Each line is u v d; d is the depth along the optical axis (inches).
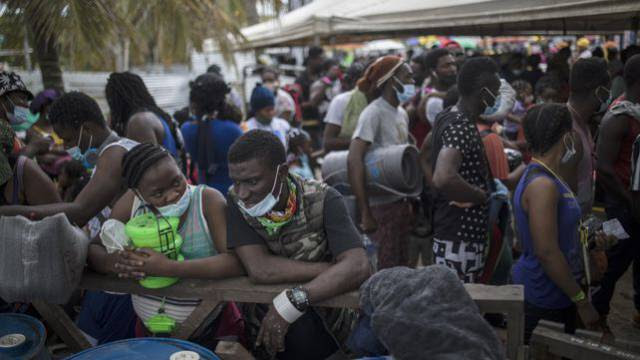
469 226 112.9
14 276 69.9
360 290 66.8
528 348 74.0
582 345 73.2
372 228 143.5
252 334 80.1
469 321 57.8
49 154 158.4
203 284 73.7
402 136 151.2
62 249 69.1
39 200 90.6
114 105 131.6
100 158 89.2
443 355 55.7
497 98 113.7
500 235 118.6
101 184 87.4
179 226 76.0
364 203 141.9
